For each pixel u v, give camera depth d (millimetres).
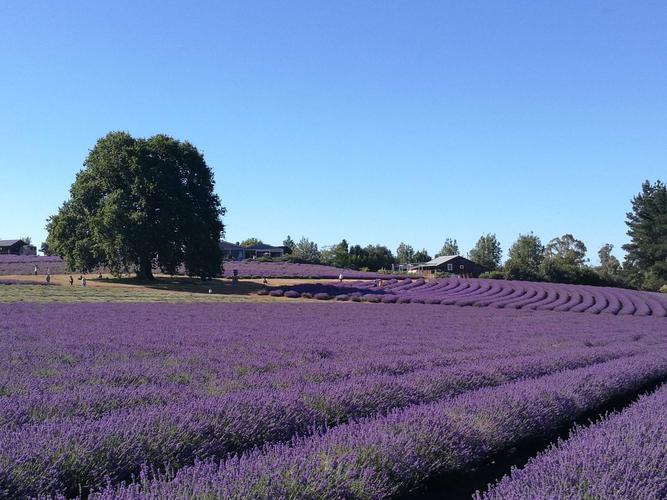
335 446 4766
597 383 9312
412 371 10828
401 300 41781
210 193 53500
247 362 10859
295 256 94688
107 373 8773
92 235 46781
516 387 8242
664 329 26609
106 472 4582
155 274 60812
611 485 4082
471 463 6066
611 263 100438
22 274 56375
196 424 5434
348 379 9188
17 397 6613
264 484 3783
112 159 47500
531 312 36000
